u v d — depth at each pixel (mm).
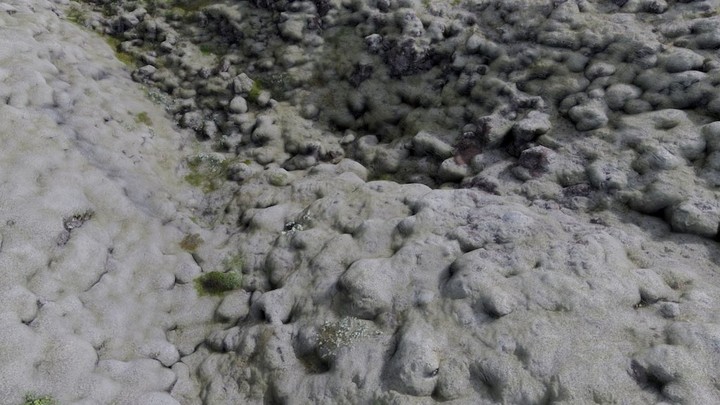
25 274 11367
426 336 10672
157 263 13625
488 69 16344
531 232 12195
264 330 12172
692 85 13688
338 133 17922
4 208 11953
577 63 15273
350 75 18188
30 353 10281
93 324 11609
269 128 17672
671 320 10141
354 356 10953
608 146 13789
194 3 20953
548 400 9375
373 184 15250
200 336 12820
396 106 17484
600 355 9688
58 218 12492
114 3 21312
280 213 15047
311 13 19266
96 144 15289
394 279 11953
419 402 9961
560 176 13805
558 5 16328
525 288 10953
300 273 13180
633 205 12789
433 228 12906
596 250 11422
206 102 18734
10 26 17125
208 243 14703
